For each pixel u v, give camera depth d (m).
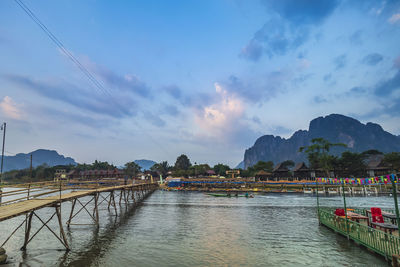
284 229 27.25
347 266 15.62
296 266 15.96
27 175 160.00
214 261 16.92
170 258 17.47
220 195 74.50
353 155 106.50
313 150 113.94
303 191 90.56
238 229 27.34
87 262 16.39
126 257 17.56
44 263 16.05
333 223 24.70
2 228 26.30
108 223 30.27
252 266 16.02
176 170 179.62
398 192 80.06
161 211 41.62
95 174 147.50
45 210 40.88
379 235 16.16
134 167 172.12
